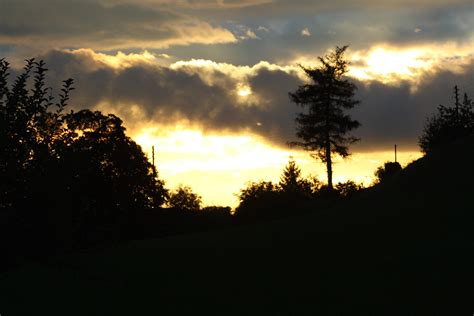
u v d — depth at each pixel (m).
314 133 80.31
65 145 22.84
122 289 24.52
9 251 23.92
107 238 44.34
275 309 20.36
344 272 25.50
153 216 59.84
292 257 30.36
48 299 22.25
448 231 32.88
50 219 23.16
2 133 21.73
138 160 60.66
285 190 63.75
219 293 23.25
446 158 46.94
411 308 19.42
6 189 22.39
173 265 30.33
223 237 40.28
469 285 21.67
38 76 22.33
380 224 37.12
